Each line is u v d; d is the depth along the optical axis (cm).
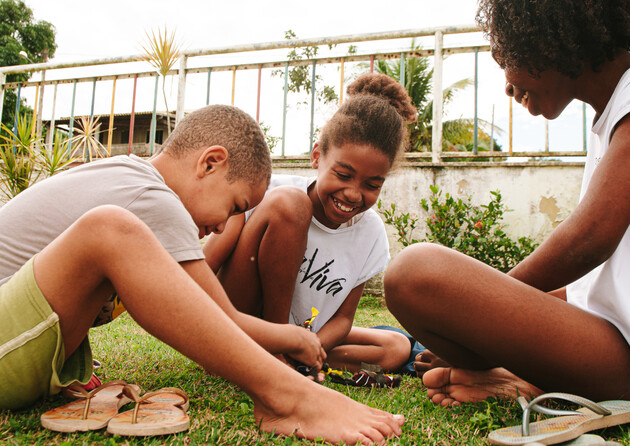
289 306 179
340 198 176
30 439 97
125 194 121
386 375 175
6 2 2036
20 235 120
